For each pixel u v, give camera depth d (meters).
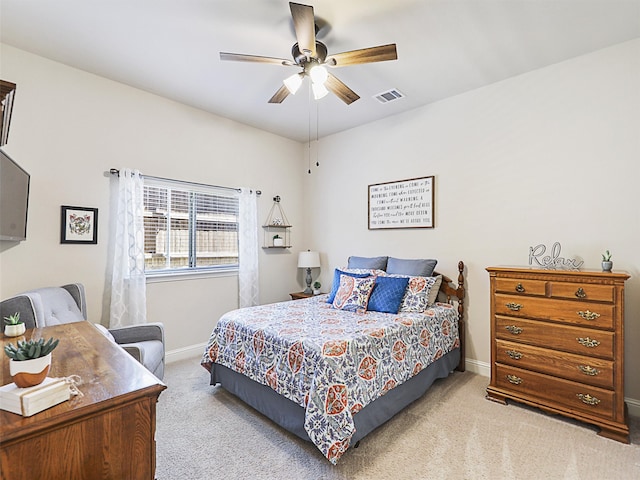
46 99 2.60
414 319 2.60
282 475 1.72
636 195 2.33
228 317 2.67
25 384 0.87
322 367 1.83
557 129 2.66
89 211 2.82
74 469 0.85
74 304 2.42
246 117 3.82
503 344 2.50
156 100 3.25
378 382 2.08
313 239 4.68
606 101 2.45
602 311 2.07
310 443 2.00
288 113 3.71
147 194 3.25
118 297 2.91
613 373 2.03
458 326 3.15
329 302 3.26
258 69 2.76
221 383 2.64
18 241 2.41
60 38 2.33
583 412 2.13
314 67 2.12
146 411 0.99
